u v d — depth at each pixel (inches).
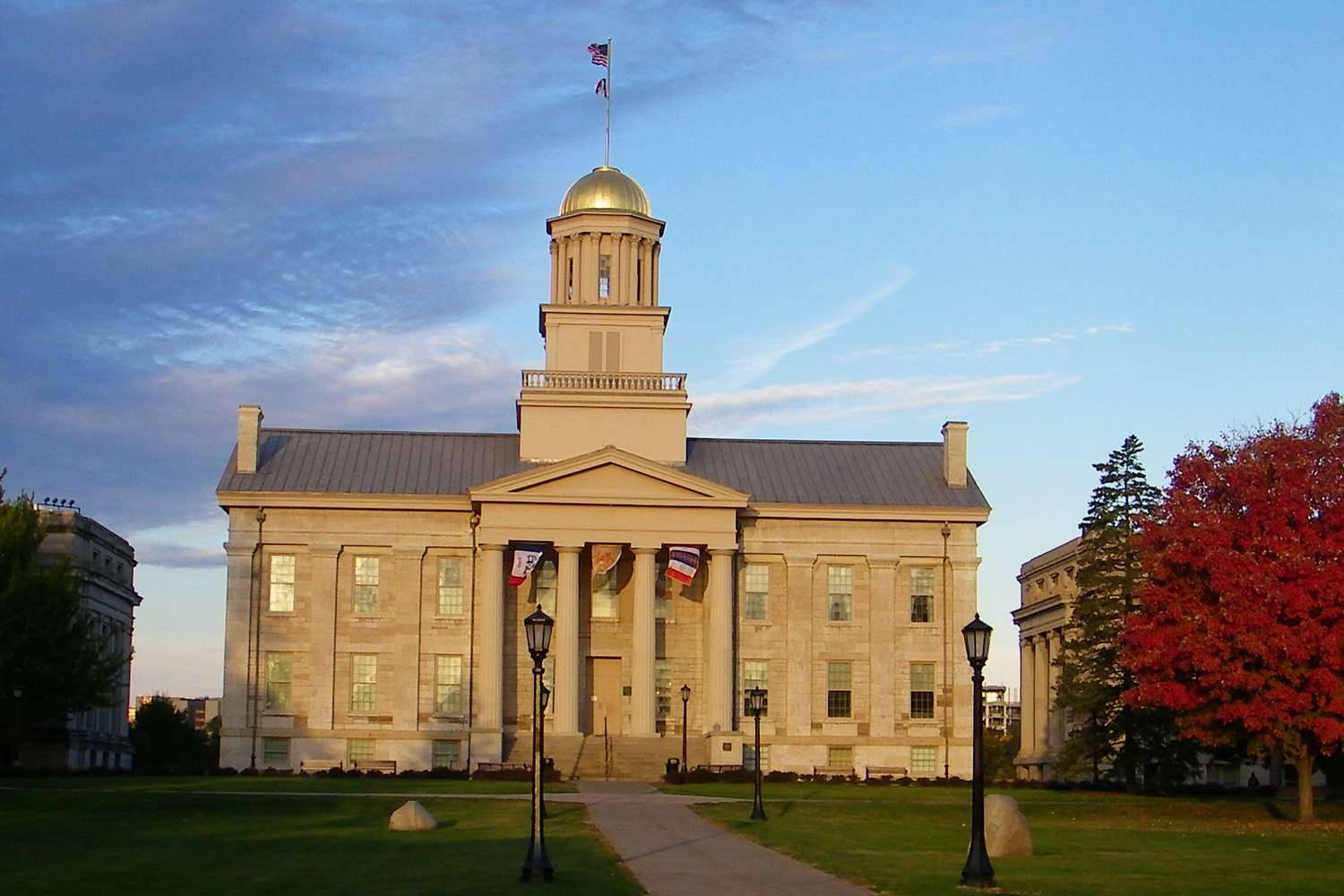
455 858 1802.4
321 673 3885.3
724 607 3897.6
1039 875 1658.5
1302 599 2593.5
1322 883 1621.6
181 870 1676.9
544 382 4084.6
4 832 2197.3
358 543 3934.5
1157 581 2861.7
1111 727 3629.4
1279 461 2731.3
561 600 3848.4
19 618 3454.7
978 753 1573.6
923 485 4168.3
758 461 4210.1
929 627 4052.7
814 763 3964.1
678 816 2471.7
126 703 5433.1
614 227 4212.6
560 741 3742.6
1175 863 1843.0
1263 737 2684.5
